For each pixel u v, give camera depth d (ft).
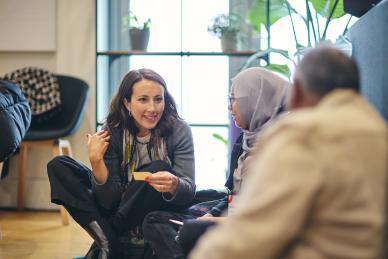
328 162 3.53
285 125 3.76
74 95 14.44
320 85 3.98
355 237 3.52
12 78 14.20
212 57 14.80
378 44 6.89
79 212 8.61
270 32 14.44
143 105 8.71
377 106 7.00
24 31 14.98
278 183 3.55
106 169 8.59
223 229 3.79
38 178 15.29
